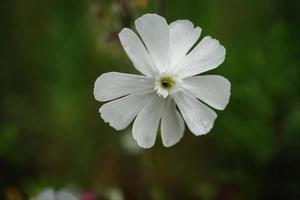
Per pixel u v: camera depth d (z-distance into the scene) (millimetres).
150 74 119
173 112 123
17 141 221
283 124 200
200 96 121
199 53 120
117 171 214
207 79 121
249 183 206
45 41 231
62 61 219
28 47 235
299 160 203
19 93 235
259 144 201
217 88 120
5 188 211
